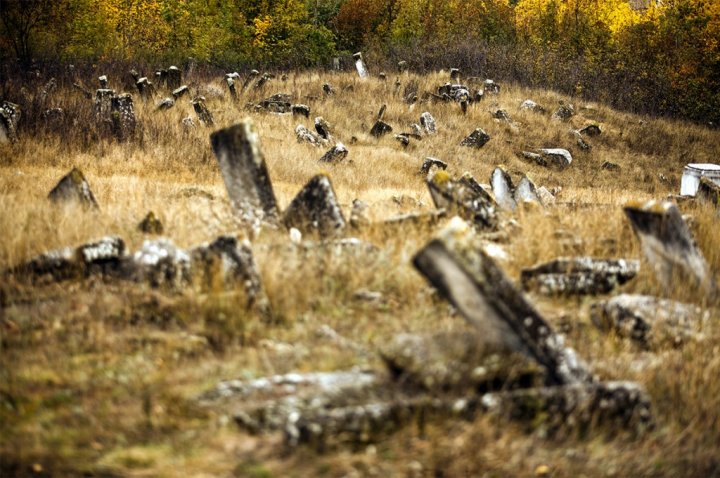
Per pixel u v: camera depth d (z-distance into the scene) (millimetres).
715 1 79375
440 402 7086
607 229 14523
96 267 11258
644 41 81625
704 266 11695
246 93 47906
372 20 92562
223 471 6453
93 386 7934
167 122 35375
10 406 7508
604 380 8414
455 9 89000
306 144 36906
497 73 65375
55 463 6562
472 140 44625
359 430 6816
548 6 86750
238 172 14266
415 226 13914
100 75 48469
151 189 21375
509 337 7785
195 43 71625
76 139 30297
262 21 79875
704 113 72500
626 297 10258
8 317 9750
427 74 60594
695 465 7125
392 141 42625
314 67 72000
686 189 29094
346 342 9078
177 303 10023
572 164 46969
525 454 6840
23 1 50625
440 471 6508
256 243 12617
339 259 11719
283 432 6988
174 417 7297
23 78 42844
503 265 12523
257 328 9555
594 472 6793
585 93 65312
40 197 17734
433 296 10789
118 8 67312
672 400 8195
